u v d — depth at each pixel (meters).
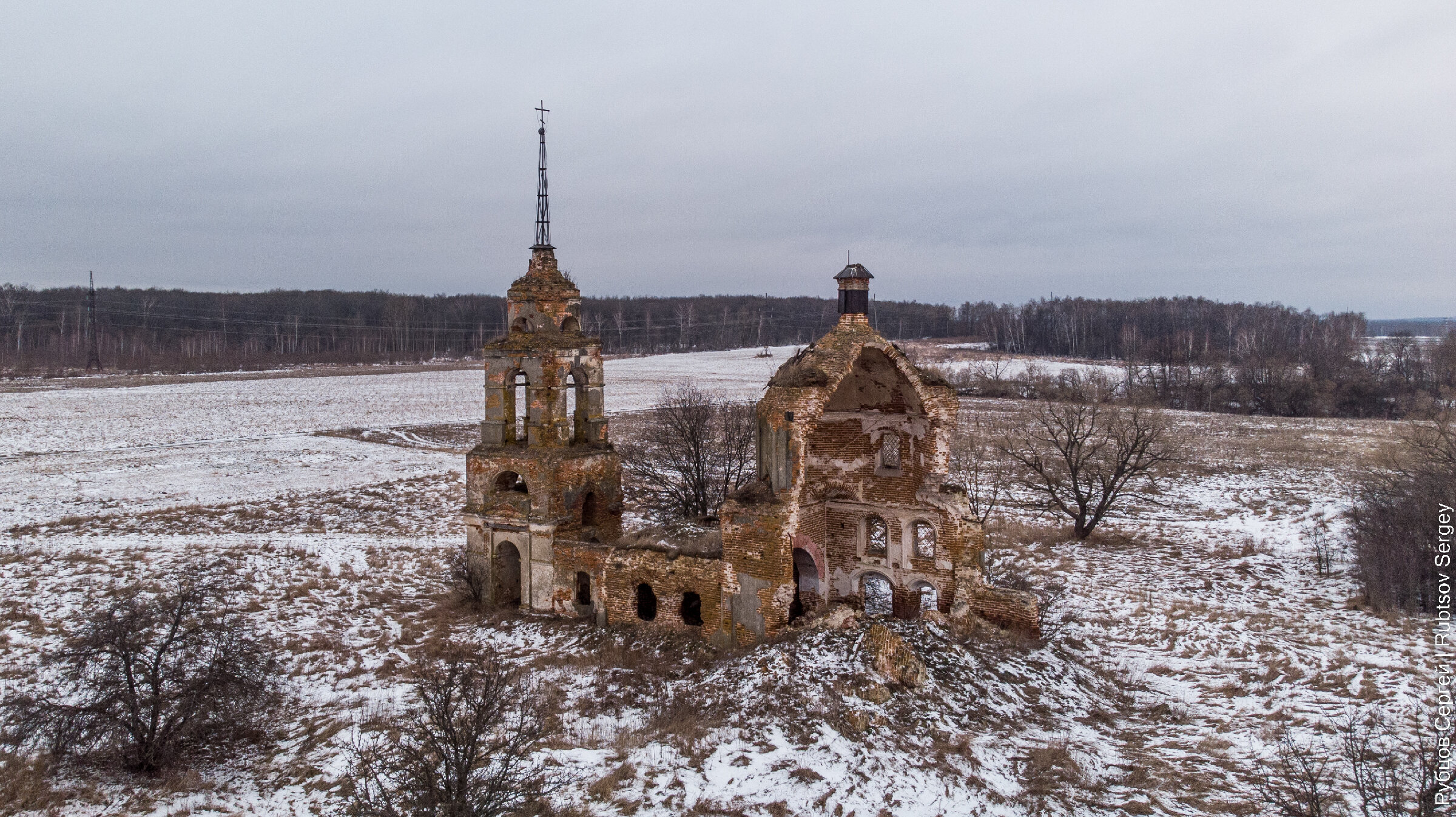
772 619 23.61
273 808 17.05
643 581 25.70
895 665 21.12
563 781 16.98
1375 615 28.95
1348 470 53.56
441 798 14.15
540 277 28.50
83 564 34.47
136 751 19.38
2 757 19.50
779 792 16.58
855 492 27.20
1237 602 31.11
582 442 29.55
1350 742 16.50
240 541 38.91
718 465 40.81
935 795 16.52
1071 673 23.44
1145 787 16.91
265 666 21.84
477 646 25.66
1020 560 37.06
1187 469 56.34
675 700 21.17
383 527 43.25
